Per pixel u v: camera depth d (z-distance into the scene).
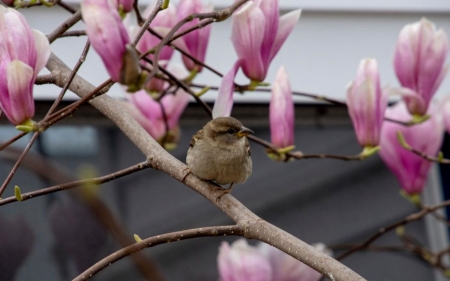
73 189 5.88
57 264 6.47
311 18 6.62
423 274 6.64
